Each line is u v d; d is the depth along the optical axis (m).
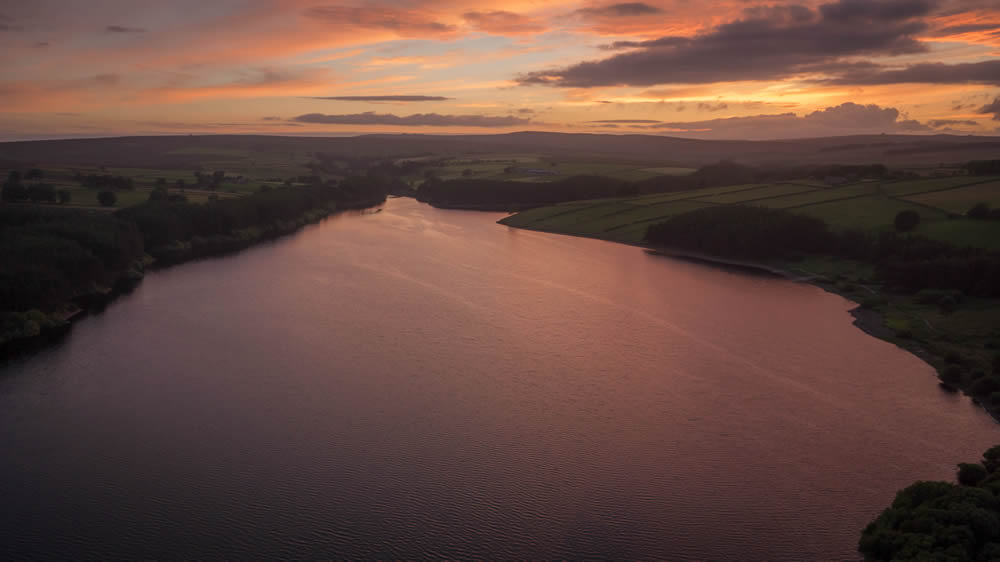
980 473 50.28
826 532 46.81
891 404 67.12
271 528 47.25
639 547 45.47
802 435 60.84
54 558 43.88
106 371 73.81
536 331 90.38
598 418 64.19
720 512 49.22
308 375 73.50
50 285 92.12
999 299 96.81
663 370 76.50
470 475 54.09
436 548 45.34
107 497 50.53
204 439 59.16
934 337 85.81
